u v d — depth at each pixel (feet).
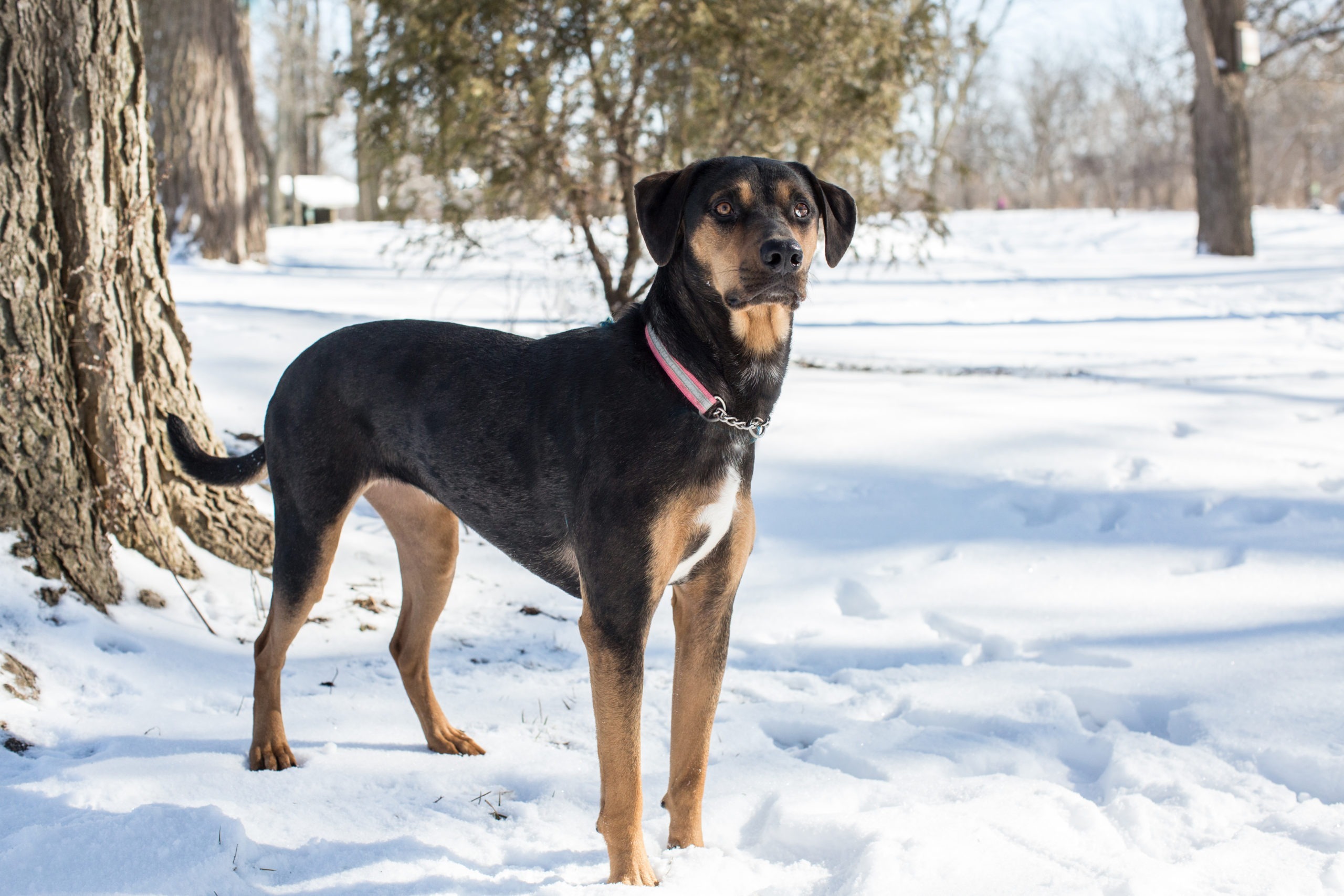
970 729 11.96
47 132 12.90
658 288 9.32
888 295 53.52
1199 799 9.61
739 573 9.45
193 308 32.09
